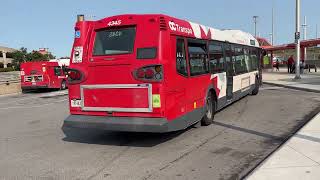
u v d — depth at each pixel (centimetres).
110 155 776
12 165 725
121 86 818
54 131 1077
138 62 801
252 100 1587
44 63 3069
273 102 1498
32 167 707
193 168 665
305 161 645
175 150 796
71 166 705
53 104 1930
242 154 744
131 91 809
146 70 790
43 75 3077
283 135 899
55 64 3206
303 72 3675
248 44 1609
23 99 2412
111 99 832
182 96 868
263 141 848
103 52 851
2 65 8300
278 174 585
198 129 1006
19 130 1128
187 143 854
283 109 1303
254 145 814
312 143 761
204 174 630
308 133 850
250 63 1656
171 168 670
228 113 1257
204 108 1012
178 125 842
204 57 1041
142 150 808
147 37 804
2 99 2528
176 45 852
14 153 822
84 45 873
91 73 855
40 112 1579
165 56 799
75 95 878
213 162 696
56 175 653
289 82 2455
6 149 863
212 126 1042
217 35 1172
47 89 3375
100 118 842
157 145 847
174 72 831
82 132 1041
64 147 864
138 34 814
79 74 868
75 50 881
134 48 810
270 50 4828
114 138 938
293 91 1936
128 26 832
